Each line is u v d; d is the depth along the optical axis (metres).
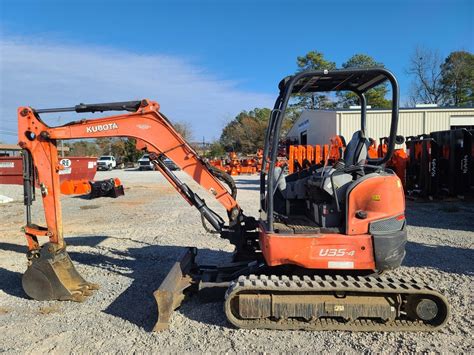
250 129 58.88
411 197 13.64
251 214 11.26
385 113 23.92
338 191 4.46
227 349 3.83
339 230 4.38
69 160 19.58
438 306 4.11
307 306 4.12
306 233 4.33
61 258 5.25
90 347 3.90
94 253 7.37
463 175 12.85
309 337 4.05
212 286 4.73
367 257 4.24
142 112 5.16
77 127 5.16
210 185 5.22
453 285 5.44
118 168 48.28
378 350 3.78
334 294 4.17
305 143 35.22
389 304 4.11
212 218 5.37
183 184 5.40
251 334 4.11
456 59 51.09
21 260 6.97
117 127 5.20
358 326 4.14
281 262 4.29
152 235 8.83
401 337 4.01
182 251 7.44
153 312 4.70
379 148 14.24
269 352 3.77
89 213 12.00
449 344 3.86
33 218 11.23
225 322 4.38
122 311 4.74
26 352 3.82
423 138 14.04
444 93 51.25
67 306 4.91
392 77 4.14
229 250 7.46
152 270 6.32
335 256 4.25
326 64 44.59
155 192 17.70
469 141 12.70
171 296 4.24
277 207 5.33
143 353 3.78
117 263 6.73
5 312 4.77
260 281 4.26
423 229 9.09
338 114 24.16
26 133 5.15
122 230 9.42
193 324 4.35
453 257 6.81
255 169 31.80
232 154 33.22
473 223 9.70
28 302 5.07
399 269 6.16
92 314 4.67
